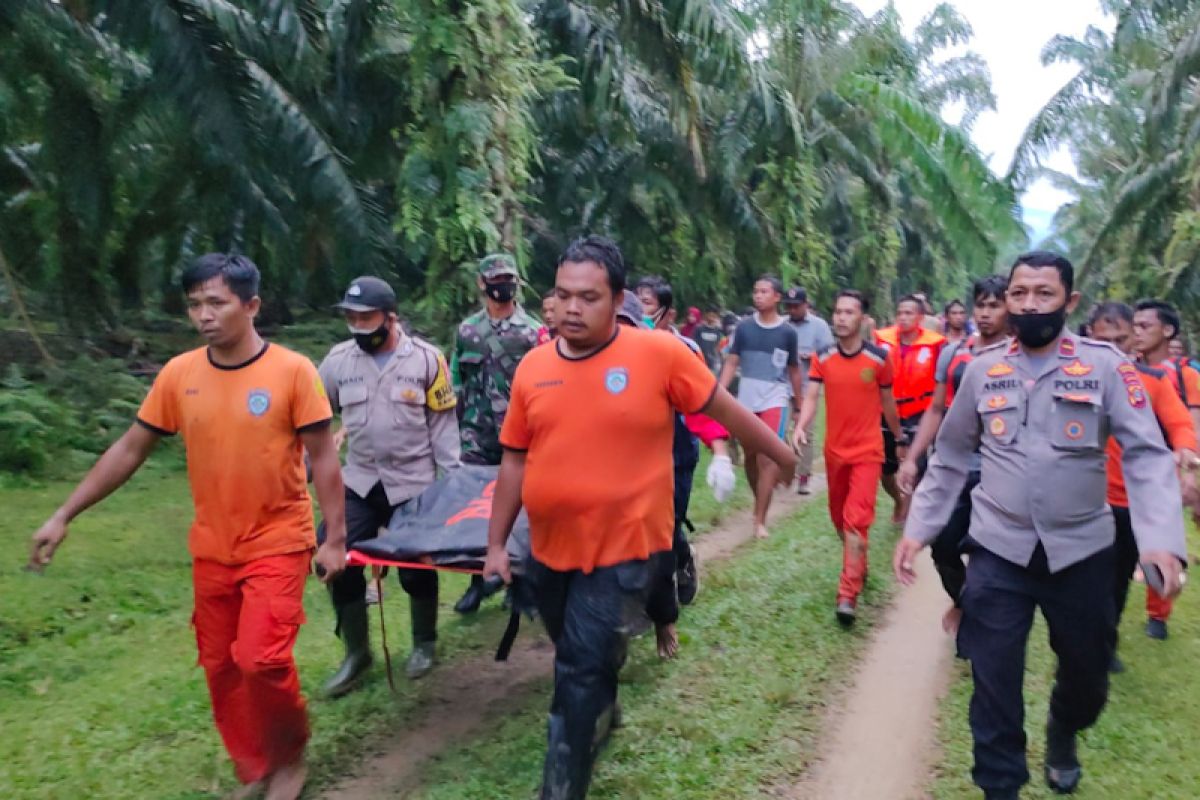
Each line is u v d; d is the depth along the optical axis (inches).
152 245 681.0
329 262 557.0
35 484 347.9
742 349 308.8
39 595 236.8
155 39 378.6
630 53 470.0
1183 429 184.5
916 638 227.3
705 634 219.8
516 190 372.2
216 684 149.9
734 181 650.8
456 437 200.2
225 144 404.2
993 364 139.7
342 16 428.5
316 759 162.9
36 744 165.8
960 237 747.4
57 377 442.0
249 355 143.9
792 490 406.6
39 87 472.1
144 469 378.6
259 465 142.0
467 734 173.9
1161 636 226.2
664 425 133.3
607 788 150.7
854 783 157.5
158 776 156.8
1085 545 132.7
